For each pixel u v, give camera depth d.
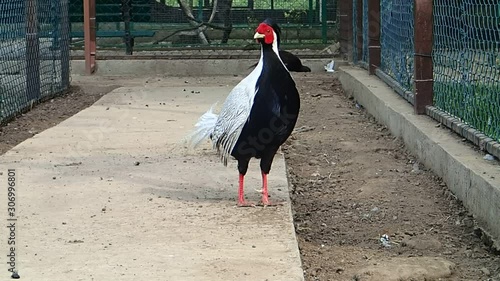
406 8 3.34
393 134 3.18
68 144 3.03
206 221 2.07
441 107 2.89
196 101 4.05
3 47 3.74
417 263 1.84
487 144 2.34
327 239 2.08
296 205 2.37
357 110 3.86
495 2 2.55
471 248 2.00
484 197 2.07
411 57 3.27
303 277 1.68
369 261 1.90
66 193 2.34
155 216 2.12
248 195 2.33
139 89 4.48
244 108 2.12
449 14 2.75
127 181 2.48
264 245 1.87
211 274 1.69
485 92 2.44
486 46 2.42
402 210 2.29
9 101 3.75
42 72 4.29
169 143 3.03
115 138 3.14
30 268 1.74
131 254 1.82
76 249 1.86
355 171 2.73
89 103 4.26
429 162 2.62
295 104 2.13
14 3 3.84
